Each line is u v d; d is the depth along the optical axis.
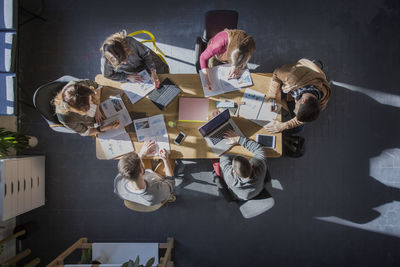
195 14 3.12
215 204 3.04
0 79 2.51
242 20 3.11
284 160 3.05
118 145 2.26
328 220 3.01
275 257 3.01
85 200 3.07
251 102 2.26
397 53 3.05
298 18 3.09
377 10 3.06
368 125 3.04
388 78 3.04
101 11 3.14
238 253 3.02
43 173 3.03
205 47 2.54
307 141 3.05
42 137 3.10
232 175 2.03
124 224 3.05
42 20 3.14
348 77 3.06
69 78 2.41
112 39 2.02
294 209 3.02
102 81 2.32
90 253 2.71
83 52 3.12
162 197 2.10
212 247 3.03
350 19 3.07
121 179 2.06
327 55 3.07
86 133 2.22
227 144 2.22
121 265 2.36
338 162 3.03
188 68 3.12
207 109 2.27
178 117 2.26
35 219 3.06
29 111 3.11
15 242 3.02
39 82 3.12
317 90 2.04
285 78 2.08
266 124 2.24
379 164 3.02
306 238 3.00
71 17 3.14
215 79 2.29
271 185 3.04
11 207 2.56
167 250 2.69
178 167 3.05
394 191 2.99
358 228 2.99
